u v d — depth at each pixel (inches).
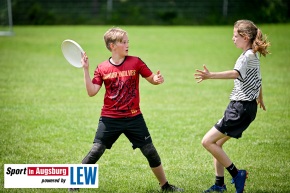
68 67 1141.7
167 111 715.4
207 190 398.3
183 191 395.9
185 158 494.6
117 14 2539.4
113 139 389.7
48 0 2691.9
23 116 668.1
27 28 2242.9
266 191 397.1
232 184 422.0
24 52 1393.9
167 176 440.5
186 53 1413.6
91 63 1214.9
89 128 612.7
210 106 751.7
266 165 470.9
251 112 374.9
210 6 2603.3
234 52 1430.9
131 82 383.2
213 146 378.6
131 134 386.9
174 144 544.7
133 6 2610.7
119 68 383.6
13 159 483.8
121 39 380.5
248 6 2561.5
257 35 376.2
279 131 597.3
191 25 2470.5
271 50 1417.3
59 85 916.0
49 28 2233.0
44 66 1149.1
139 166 470.6
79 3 2655.0
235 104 376.2
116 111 382.3
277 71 1082.7
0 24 2222.0
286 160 486.6
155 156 387.2
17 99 781.3
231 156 499.8
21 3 2647.6
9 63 1186.6
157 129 610.9
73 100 784.9
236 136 376.8
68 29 2164.1
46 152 509.7
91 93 381.1
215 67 1169.4
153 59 1299.2
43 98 794.2
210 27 2289.6
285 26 2196.1
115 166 470.3
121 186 412.2
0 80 954.7
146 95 839.7
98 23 2497.5
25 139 557.3
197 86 923.4
